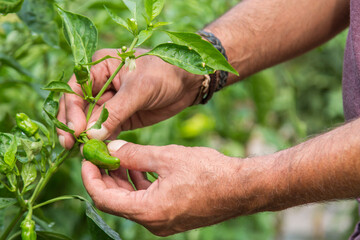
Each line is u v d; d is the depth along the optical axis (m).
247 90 1.94
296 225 3.93
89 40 0.99
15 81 1.27
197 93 1.18
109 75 1.10
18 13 1.13
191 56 0.95
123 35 1.46
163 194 0.98
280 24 1.23
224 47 1.20
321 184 0.93
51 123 1.01
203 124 2.11
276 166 0.96
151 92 1.08
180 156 0.99
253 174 0.96
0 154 0.97
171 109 1.17
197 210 0.99
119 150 1.01
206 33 1.17
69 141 1.01
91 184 1.00
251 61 1.24
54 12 1.15
